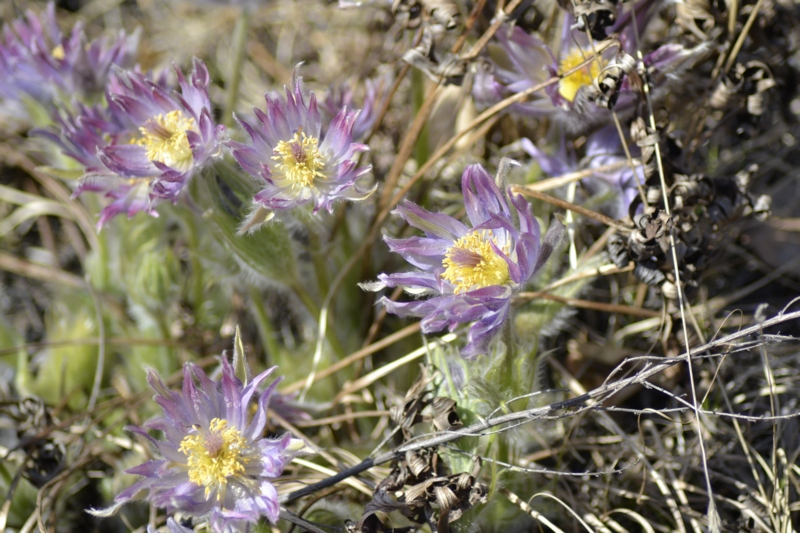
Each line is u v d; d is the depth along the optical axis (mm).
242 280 899
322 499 856
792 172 959
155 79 913
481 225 804
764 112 893
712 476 865
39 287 988
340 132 838
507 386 830
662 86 875
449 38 932
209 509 813
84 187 865
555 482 856
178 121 861
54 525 869
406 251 825
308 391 907
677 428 883
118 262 936
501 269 821
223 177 854
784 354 904
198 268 926
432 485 813
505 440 835
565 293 877
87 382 934
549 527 837
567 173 896
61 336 936
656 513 865
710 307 919
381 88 925
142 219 925
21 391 925
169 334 926
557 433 883
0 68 941
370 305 918
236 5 955
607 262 875
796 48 931
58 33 961
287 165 834
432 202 941
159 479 813
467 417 829
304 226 883
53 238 1004
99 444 897
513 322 848
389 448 875
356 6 908
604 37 852
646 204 854
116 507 807
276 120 837
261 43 1061
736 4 869
